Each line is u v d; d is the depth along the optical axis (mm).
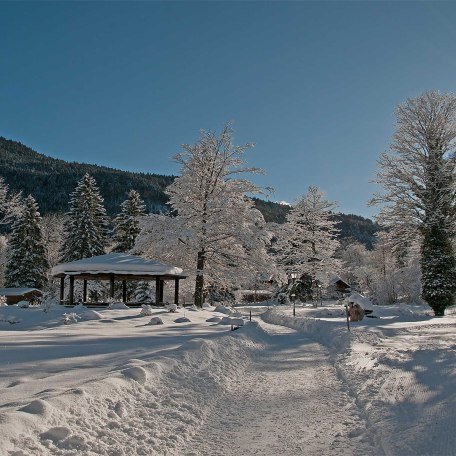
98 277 32875
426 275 31219
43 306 24094
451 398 6383
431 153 32594
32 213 53562
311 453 5074
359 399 7195
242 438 5727
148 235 33719
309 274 56562
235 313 33312
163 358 8586
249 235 34594
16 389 6371
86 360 9094
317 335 19078
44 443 4363
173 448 5262
